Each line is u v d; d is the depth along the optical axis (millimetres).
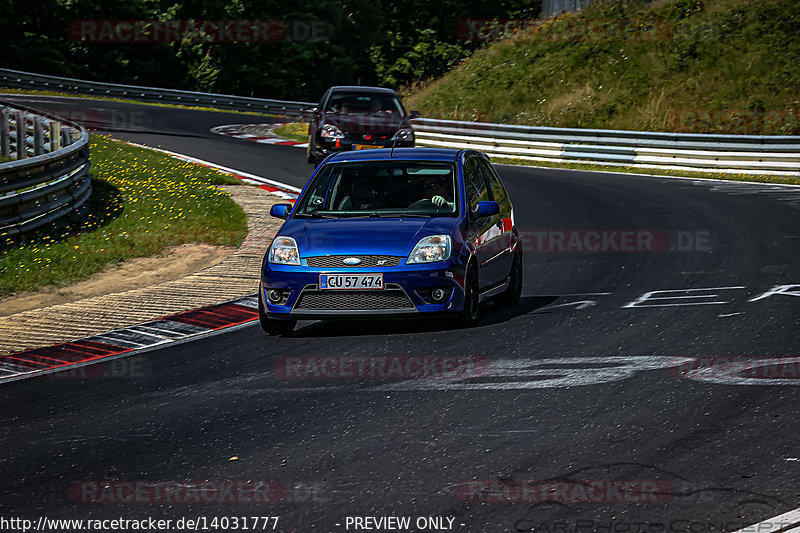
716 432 20328
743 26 129250
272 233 55219
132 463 19984
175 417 23188
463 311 31094
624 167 92938
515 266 36781
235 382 26250
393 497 17484
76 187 59719
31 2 197375
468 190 34344
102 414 23812
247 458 19953
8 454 20969
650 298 35906
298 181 77125
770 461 18516
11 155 81562
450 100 139625
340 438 20969
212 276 43562
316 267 30594
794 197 67875
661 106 117500
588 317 32750
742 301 34281
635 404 22531
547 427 21141
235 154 94875
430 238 30906
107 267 46562
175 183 71625
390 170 34688
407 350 28953
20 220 50219
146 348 31078
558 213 62281
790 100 111438
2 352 31312
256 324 34125
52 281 43000
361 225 32031
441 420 21938
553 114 122938
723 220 57156
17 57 193000
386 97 85438
